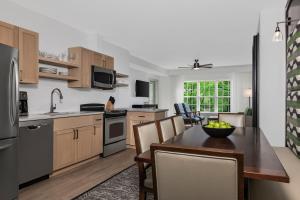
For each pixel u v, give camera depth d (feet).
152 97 31.07
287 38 8.93
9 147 6.73
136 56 21.54
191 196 3.18
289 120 8.32
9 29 8.58
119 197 7.45
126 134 15.19
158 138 6.89
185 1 9.52
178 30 13.48
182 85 30.78
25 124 8.11
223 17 11.30
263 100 10.31
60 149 9.73
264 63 10.30
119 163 11.51
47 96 11.51
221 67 27.86
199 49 18.48
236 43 16.48
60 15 11.36
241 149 5.20
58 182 8.80
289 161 6.59
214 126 6.86
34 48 9.68
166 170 3.29
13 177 6.89
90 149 11.63
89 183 8.70
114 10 10.60
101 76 13.82
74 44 13.33
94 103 14.74
